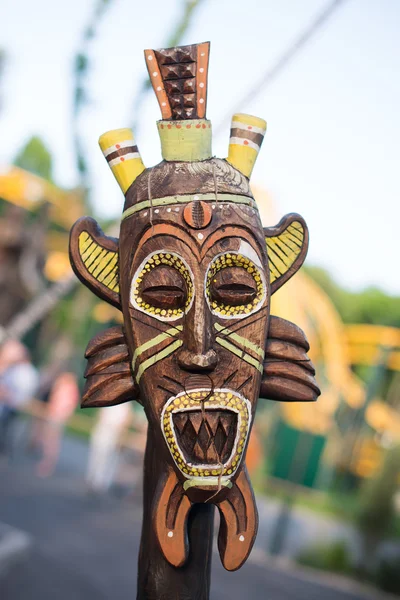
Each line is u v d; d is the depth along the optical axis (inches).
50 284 613.6
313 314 560.1
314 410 511.8
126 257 72.0
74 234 74.5
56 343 589.6
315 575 281.0
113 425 323.9
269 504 411.2
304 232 76.5
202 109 74.2
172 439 68.4
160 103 74.7
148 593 74.7
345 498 450.3
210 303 70.2
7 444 386.9
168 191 71.4
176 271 70.5
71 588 199.8
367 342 615.5
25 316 239.6
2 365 372.8
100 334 73.9
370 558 293.7
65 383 378.6
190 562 74.2
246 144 74.6
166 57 74.7
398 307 873.5
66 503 299.1
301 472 395.9
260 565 276.5
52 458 370.0
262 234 73.0
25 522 258.1
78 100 132.0
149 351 69.7
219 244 70.4
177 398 68.7
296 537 332.2
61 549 232.8
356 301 893.2
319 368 546.3
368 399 516.7
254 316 70.8
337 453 526.3
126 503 329.1
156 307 70.5
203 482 67.6
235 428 69.0
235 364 69.6
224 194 71.6
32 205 520.1
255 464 458.0
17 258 507.2
